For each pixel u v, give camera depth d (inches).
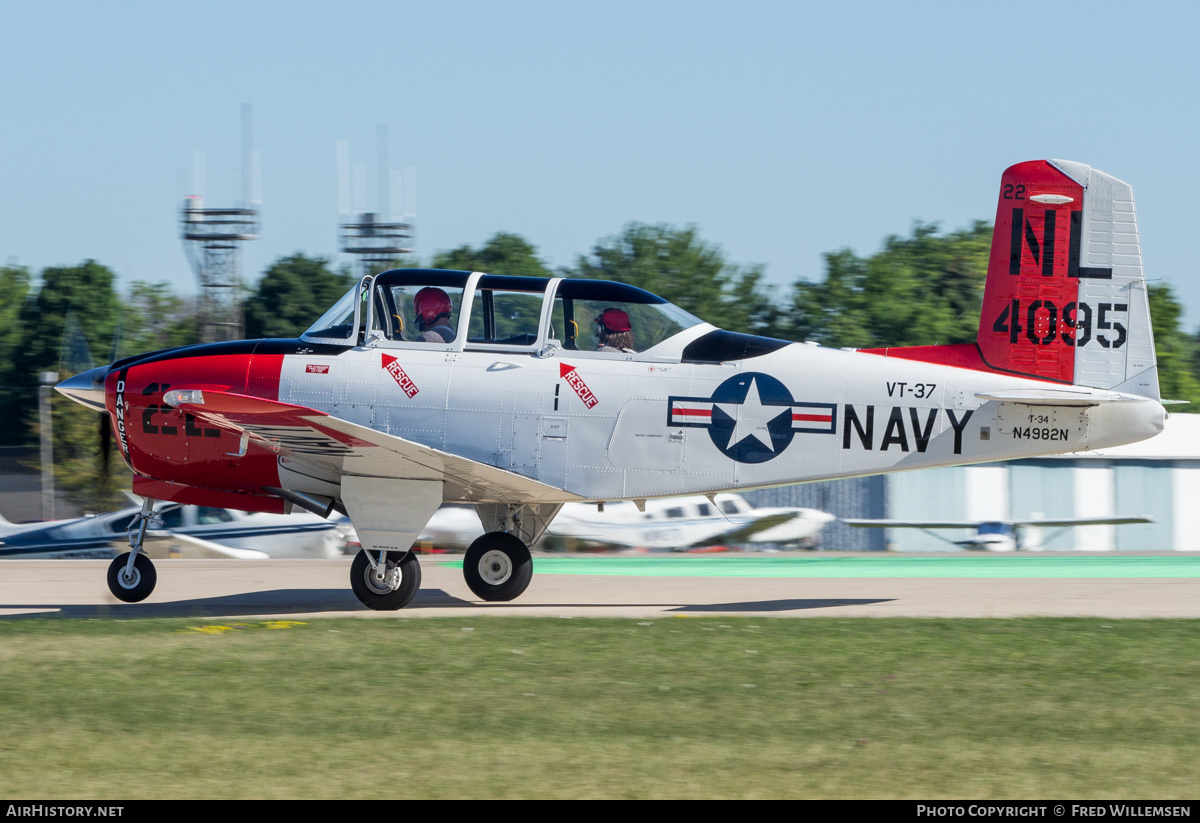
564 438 1501.0
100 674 1096.2
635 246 7529.5
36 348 6884.8
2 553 2731.3
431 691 1043.3
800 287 7219.5
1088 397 1427.2
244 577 1967.3
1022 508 3858.3
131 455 1585.9
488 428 1503.4
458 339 1529.3
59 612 1530.5
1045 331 1504.7
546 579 1972.2
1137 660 1189.7
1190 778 807.1
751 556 2620.6
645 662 1168.2
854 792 775.7
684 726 934.4
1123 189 1491.1
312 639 1273.4
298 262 6678.2
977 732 920.9
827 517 3235.7
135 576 1593.3
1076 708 997.8
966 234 7687.0
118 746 867.4
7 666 1127.6
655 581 1934.1
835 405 1493.6
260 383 1539.1
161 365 1578.5
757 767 828.0
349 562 2337.6
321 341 1555.1
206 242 5782.5
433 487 1499.8
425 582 1898.4
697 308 7391.7
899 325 6845.5
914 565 2267.5
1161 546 3890.3
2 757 840.3
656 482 1501.0
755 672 1127.0
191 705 986.7
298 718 949.2
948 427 1488.7
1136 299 1488.7
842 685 1076.5
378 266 5738.2
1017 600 1672.0
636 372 1508.4
